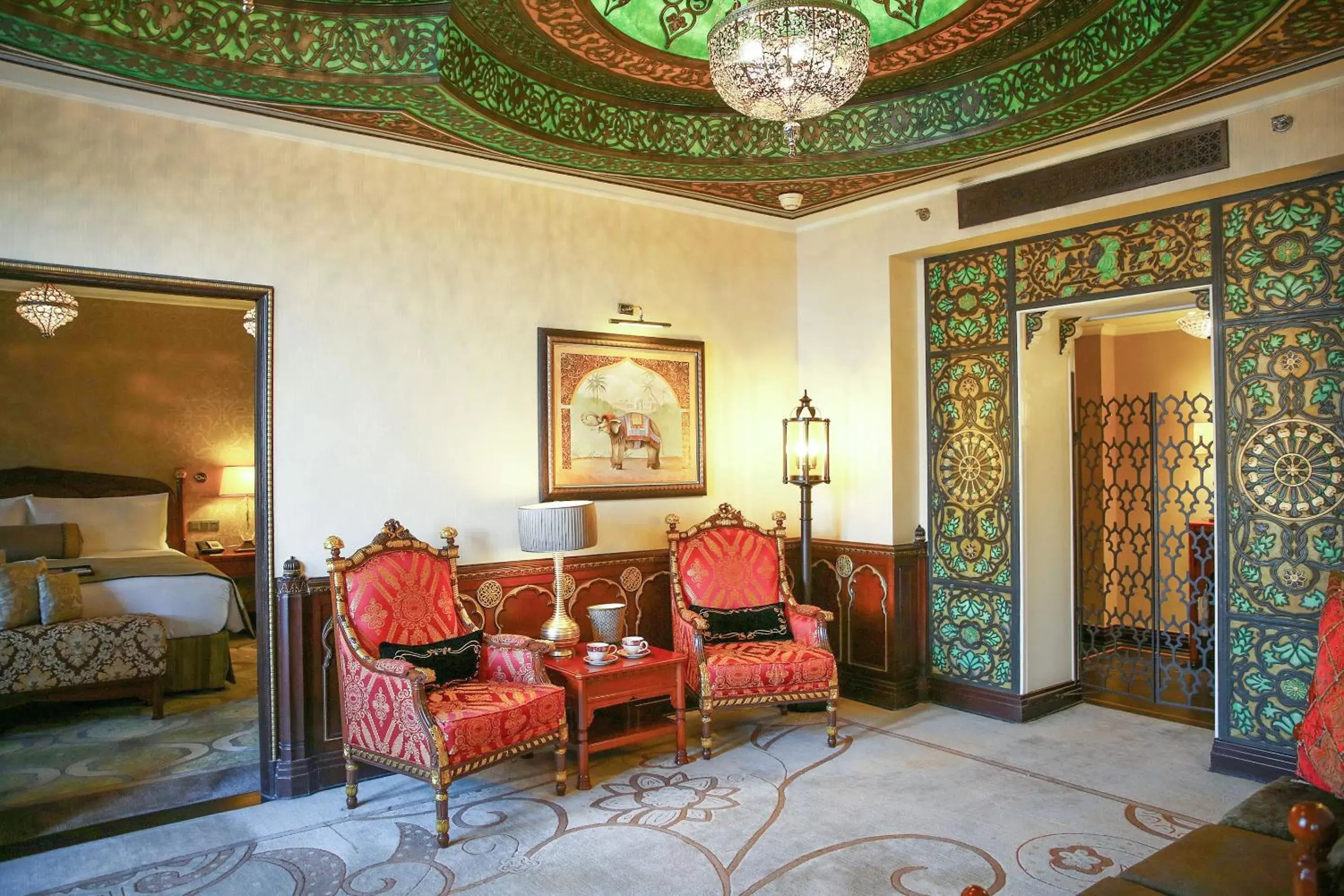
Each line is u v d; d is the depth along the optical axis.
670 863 3.38
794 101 2.88
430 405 4.61
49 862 3.43
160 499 7.79
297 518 4.22
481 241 4.80
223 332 8.30
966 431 5.48
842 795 4.03
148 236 3.86
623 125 4.52
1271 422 4.18
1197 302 4.50
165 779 4.33
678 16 3.72
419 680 3.63
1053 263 5.04
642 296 5.42
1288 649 4.11
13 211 3.58
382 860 3.44
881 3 3.61
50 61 3.44
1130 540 6.66
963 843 3.51
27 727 5.18
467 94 3.74
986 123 4.18
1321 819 1.79
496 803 4.01
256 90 3.59
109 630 5.19
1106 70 3.63
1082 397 7.39
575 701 4.65
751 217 5.86
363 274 4.42
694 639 4.73
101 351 7.81
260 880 3.28
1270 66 3.62
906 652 5.56
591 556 5.13
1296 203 4.10
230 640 7.67
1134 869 2.39
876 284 5.64
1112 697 5.67
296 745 4.13
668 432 5.49
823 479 5.60
